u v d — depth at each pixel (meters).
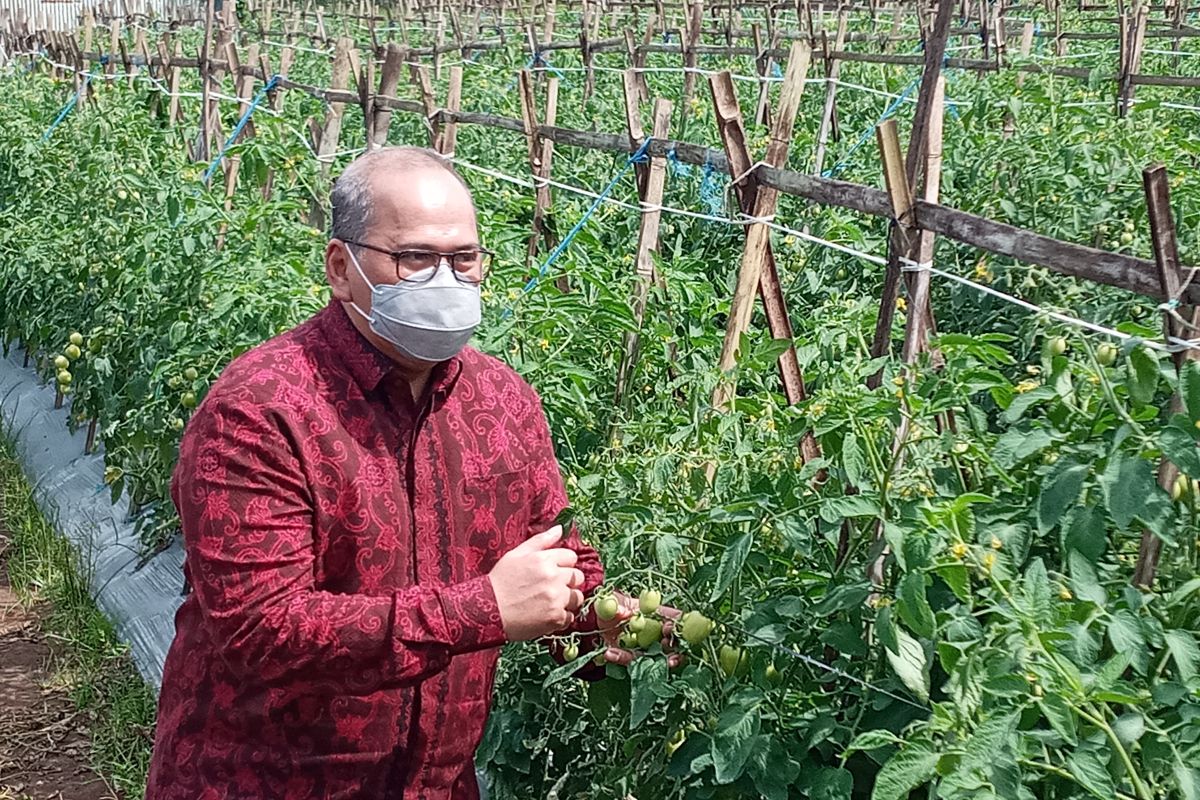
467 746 2.58
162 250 5.52
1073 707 2.05
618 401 4.25
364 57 16.34
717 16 14.80
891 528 2.34
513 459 2.57
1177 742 2.16
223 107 9.68
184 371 5.06
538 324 4.28
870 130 7.21
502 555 2.58
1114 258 2.44
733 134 3.68
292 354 2.34
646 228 4.55
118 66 12.11
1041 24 11.94
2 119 9.89
